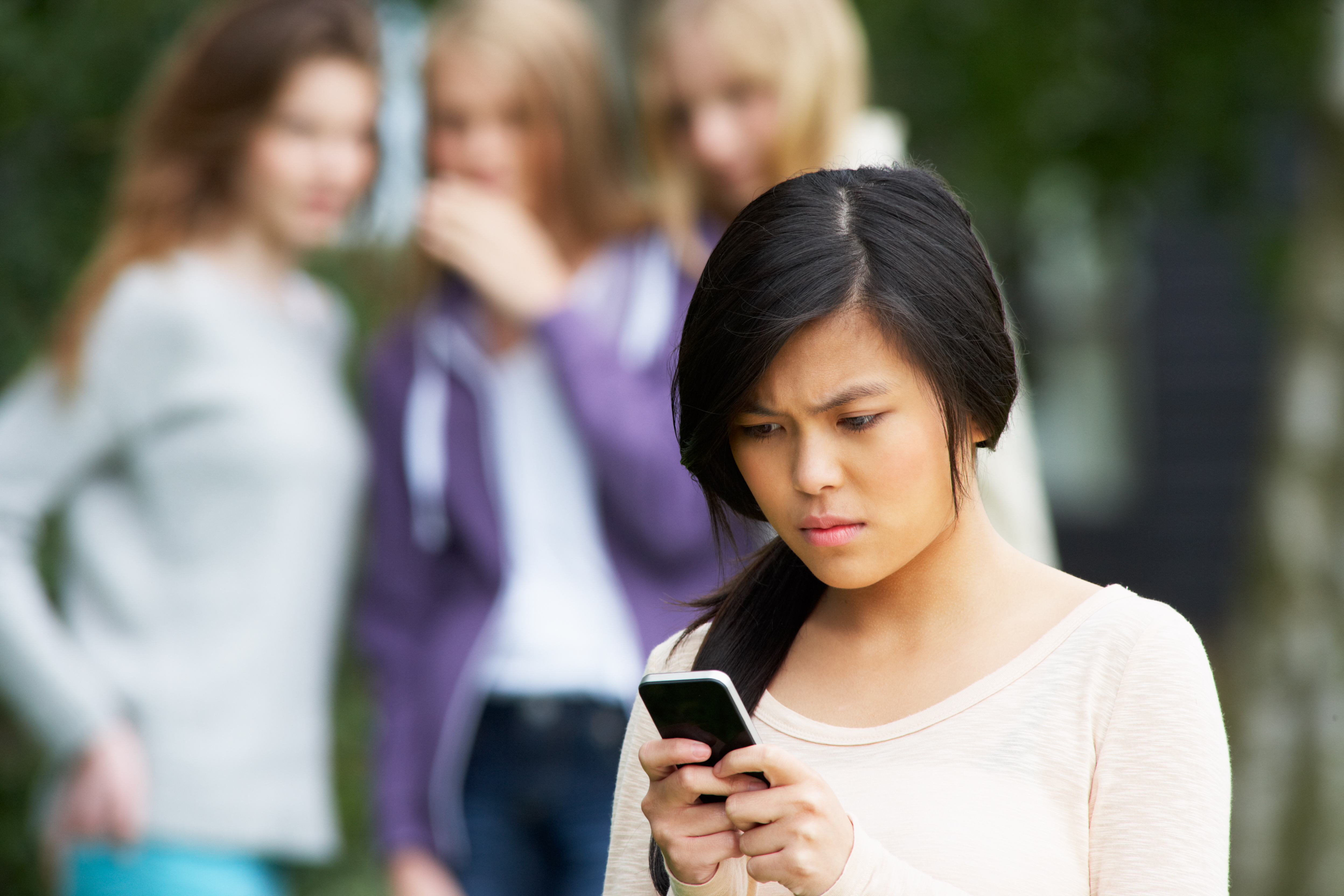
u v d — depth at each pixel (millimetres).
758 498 5012
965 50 20984
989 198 21828
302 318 11453
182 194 11180
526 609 10352
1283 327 22344
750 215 4938
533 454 10578
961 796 4934
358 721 17000
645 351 10414
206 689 10664
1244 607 18641
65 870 11016
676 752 4746
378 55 11516
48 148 16516
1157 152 21641
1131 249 30766
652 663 5961
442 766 10367
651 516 10180
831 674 5355
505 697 10273
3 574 10805
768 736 5340
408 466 11164
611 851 5812
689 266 10578
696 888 4871
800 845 4617
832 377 4727
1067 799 4914
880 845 4707
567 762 10188
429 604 11203
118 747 10625
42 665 10656
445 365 11031
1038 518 9688
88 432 10953
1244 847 17969
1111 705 4953
